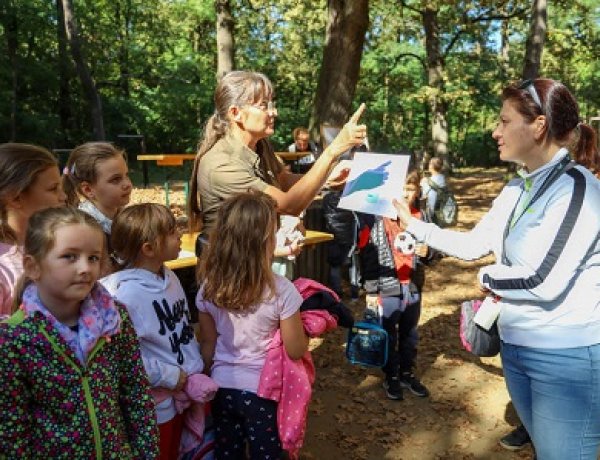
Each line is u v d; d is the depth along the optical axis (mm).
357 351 3779
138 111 26672
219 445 2342
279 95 31594
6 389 1422
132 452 1686
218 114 2410
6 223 1850
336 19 9945
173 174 21812
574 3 20203
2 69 20203
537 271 1909
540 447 2080
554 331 1955
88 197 2523
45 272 1501
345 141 2254
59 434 1484
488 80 24375
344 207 2643
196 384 2184
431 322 5902
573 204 1877
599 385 1940
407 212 2521
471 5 20266
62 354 1490
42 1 20594
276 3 18828
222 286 2188
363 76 28516
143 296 2148
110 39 26047
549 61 24719
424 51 27484
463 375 4613
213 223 2381
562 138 1994
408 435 3730
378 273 3924
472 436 3725
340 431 3760
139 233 2186
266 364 2248
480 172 26188
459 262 8234
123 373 1702
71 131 24016
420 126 35781
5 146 1923
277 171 2693
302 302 2340
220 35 12961
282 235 3607
